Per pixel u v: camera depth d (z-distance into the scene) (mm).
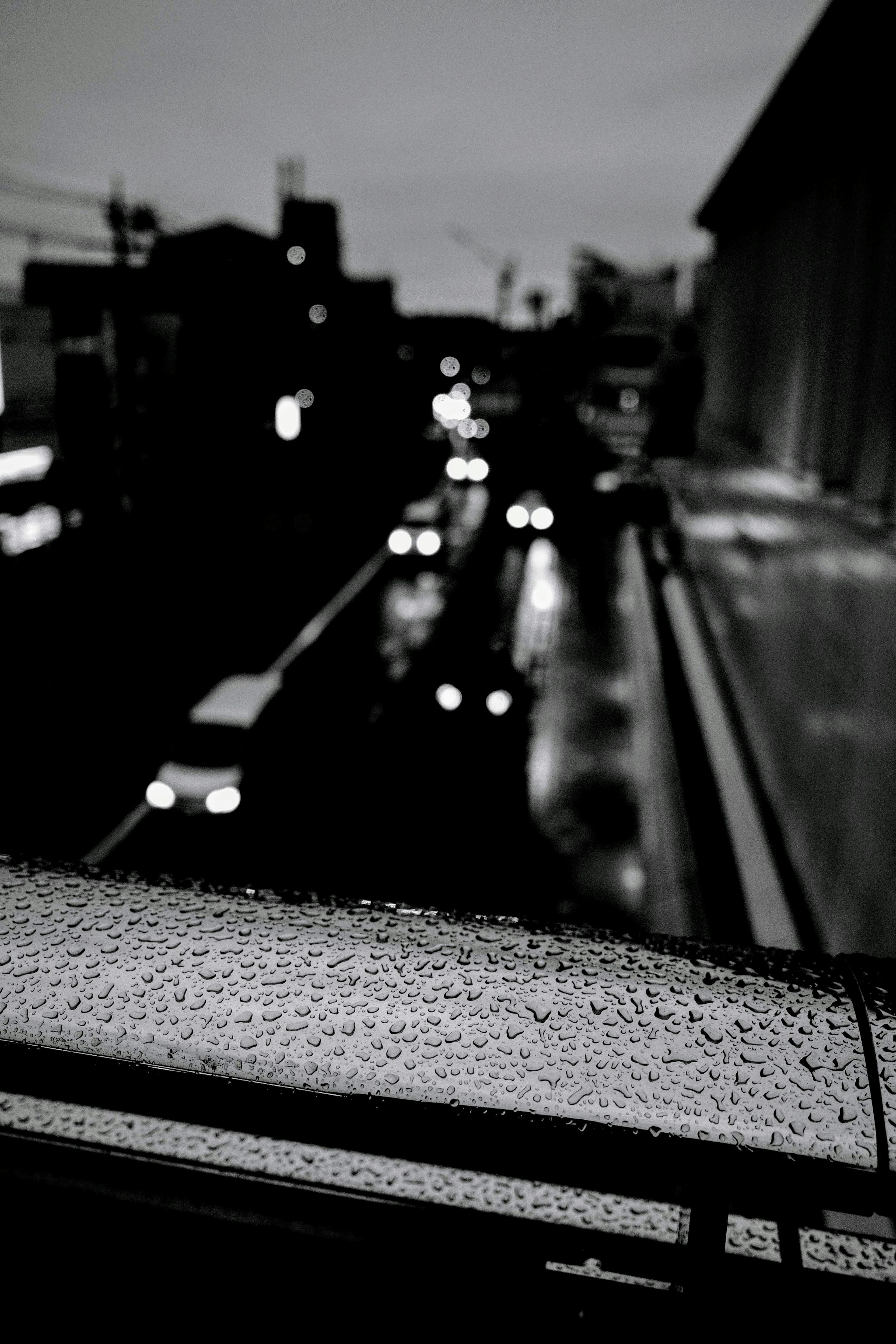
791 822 7031
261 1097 884
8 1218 1122
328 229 41375
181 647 16859
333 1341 1049
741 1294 917
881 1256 1072
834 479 6520
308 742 13852
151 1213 1092
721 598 13195
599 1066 885
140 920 1045
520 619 22438
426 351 71875
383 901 1082
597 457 30547
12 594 13281
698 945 1024
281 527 30250
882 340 5520
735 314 12891
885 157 5625
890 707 4172
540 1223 1050
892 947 4070
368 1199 1079
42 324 11094
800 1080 870
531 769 14016
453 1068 887
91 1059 913
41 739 12141
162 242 15570
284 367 26375
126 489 13406
